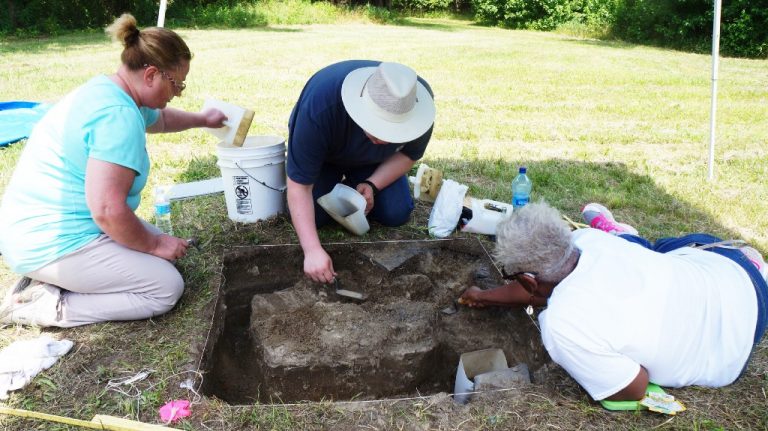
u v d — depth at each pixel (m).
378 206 3.59
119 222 2.42
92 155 2.35
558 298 2.09
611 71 11.30
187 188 4.12
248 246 3.26
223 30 17.06
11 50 11.13
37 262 2.51
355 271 3.29
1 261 3.18
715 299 2.18
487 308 2.99
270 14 19.72
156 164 4.57
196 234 3.49
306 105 2.86
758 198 4.46
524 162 5.12
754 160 5.45
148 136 5.30
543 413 2.20
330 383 2.54
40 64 9.43
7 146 4.86
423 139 3.33
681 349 2.12
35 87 7.32
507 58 12.92
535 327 2.70
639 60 13.32
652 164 5.26
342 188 3.29
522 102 8.02
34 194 2.48
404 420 2.17
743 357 2.24
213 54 11.72
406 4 29.11
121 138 2.36
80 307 2.62
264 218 3.62
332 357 2.53
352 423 2.15
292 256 3.29
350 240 3.53
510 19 23.50
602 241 2.21
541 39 18.41
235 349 2.86
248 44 13.62
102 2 16.30
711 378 2.27
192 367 2.41
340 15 21.48
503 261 2.16
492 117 6.97
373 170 3.54
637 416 2.18
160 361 2.44
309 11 20.81
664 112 7.56
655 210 4.19
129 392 2.28
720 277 2.22
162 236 2.75
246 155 3.38
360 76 2.78
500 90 8.91
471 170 4.86
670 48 16.47
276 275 3.25
